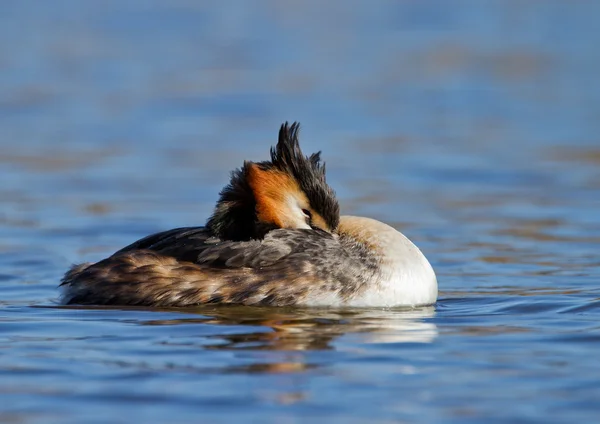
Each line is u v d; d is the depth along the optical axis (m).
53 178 21.73
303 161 12.27
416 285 12.02
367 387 8.59
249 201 12.13
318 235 12.05
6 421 7.84
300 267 11.71
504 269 14.41
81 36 43.16
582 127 27.44
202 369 9.06
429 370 9.07
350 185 21.34
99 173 22.27
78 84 33.97
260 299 11.58
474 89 33.22
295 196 12.21
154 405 8.16
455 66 36.84
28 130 27.06
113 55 39.06
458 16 47.97
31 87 33.28
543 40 41.69
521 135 26.59
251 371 9.02
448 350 9.75
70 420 7.86
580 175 22.05
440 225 17.77
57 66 36.91
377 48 40.47
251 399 8.30
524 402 8.23
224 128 27.50
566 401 8.24
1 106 30.28
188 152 24.56
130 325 10.63
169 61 38.00
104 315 11.11
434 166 23.12
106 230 17.28
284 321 10.87
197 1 53.75
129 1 53.06
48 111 29.67
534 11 49.12
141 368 9.09
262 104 30.89
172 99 31.61
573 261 14.88
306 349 9.74
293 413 7.98
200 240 12.02
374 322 10.93
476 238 16.72
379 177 22.12
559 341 10.07
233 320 10.88
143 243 12.37
